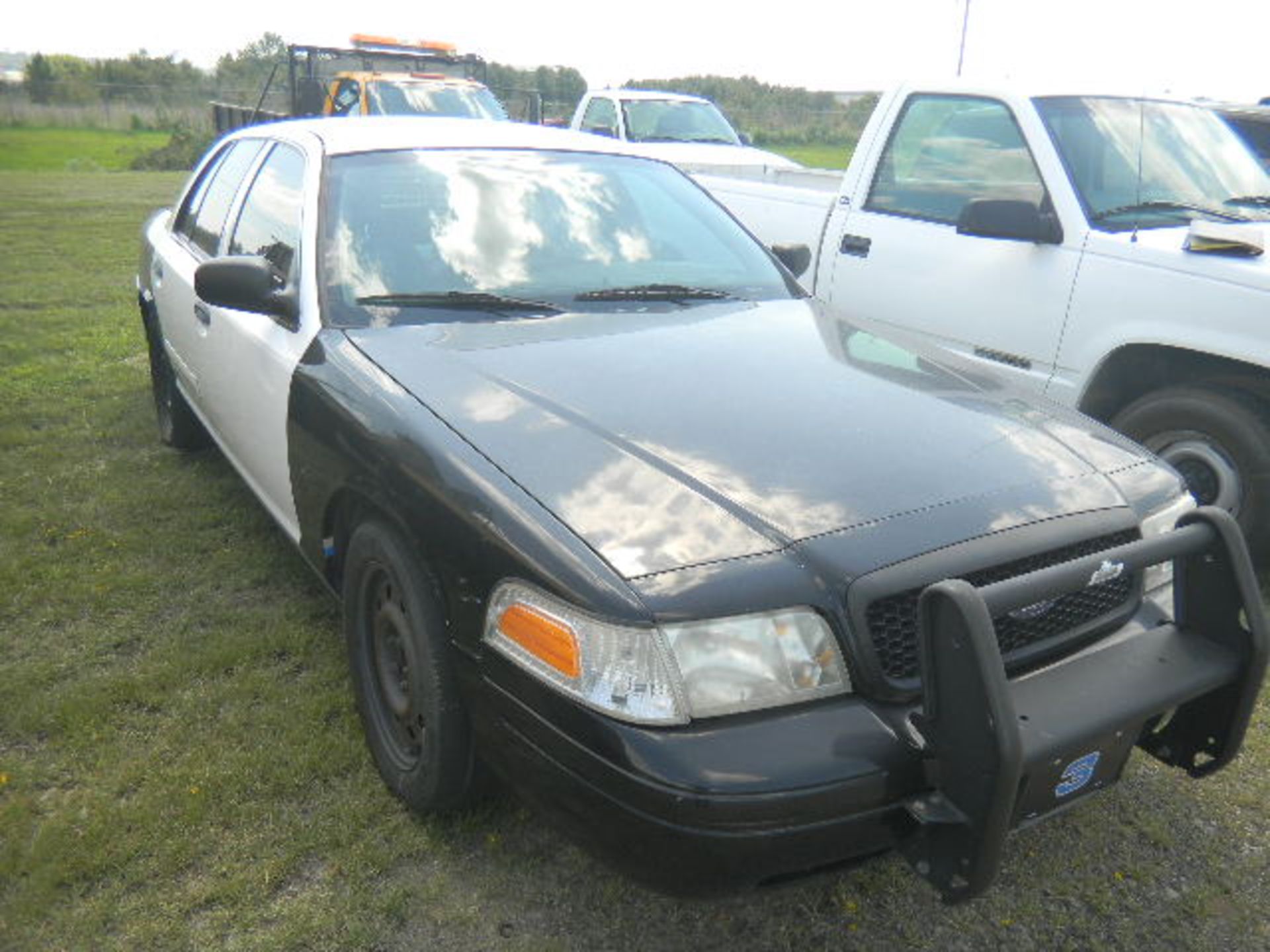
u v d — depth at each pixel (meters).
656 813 1.92
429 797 2.59
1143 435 4.20
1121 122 4.72
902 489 2.25
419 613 2.46
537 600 2.10
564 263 3.40
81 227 13.52
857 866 2.08
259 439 3.47
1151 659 2.22
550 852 2.63
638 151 4.14
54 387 6.35
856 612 2.02
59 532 4.35
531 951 2.35
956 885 1.96
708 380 2.71
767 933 2.43
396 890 2.50
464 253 3.32
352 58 15.35
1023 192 4.54
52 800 2.77
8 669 3.36
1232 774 2.99
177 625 3.65
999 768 1.86
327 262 3.20
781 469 2.29
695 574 2.02
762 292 3.55
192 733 3.05
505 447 2.39
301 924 2.39
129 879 2.51
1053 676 2.15
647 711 1.96
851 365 2.91
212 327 3.89
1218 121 5.11
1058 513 2.27
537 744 2.11
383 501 2.54
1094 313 4.22
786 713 2.00
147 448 5.38
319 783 2.86
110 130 34.50
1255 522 3.90
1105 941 2.42
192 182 4.99
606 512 2.17
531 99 16.75
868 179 5.21
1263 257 3.93
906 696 2.04
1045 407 2.82
